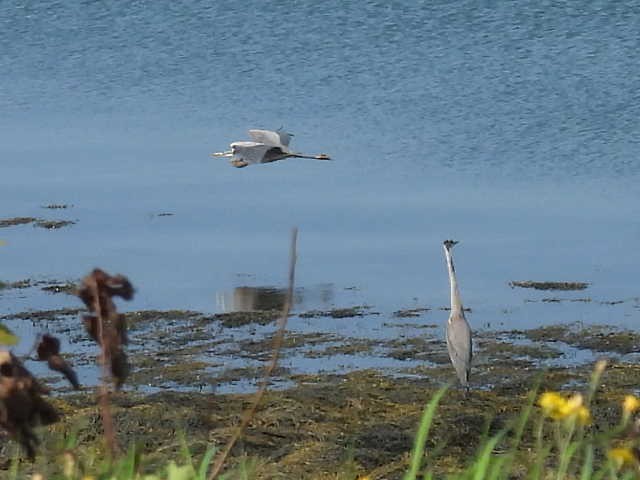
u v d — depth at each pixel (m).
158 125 33.62
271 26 44.78
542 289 19.09
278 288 19.31
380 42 42.38
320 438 12.59
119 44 44.41
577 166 27.94
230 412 13.31
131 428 12.53
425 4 45.44
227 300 18.69
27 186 26.55
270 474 11.58
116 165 28.66
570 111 32.81
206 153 29.88
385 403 13.90
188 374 15.15
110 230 22.98
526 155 28.97
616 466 6.75
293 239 5.13
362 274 20.00
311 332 17.02
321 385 14.52
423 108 34.31
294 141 31.27
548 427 13.02
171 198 25.39
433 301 18.56
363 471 11.85
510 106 33.84
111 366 4.61
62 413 13.21
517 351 16.09
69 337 16.78
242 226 23.17
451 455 12.38
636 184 26.23
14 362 4.35
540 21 43.16
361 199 25.17
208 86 38.69
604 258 20.75
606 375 15.06
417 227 22.97
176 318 17.56
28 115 35.47
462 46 41.34
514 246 21.61
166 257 21.17
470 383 14.77
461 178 27.06
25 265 20.70
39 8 48.88
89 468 6.36
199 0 48.25
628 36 41.06
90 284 4.58
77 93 38.50
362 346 16.30
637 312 17.77
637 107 32.91
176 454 11.73
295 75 39.34
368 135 31.61
